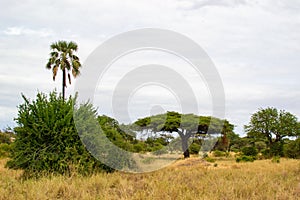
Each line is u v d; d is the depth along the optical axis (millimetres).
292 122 54812
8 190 10383
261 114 55719
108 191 10453
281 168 18875
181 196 9758
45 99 15312
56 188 10469
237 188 10820
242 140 58562
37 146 14609
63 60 34344
